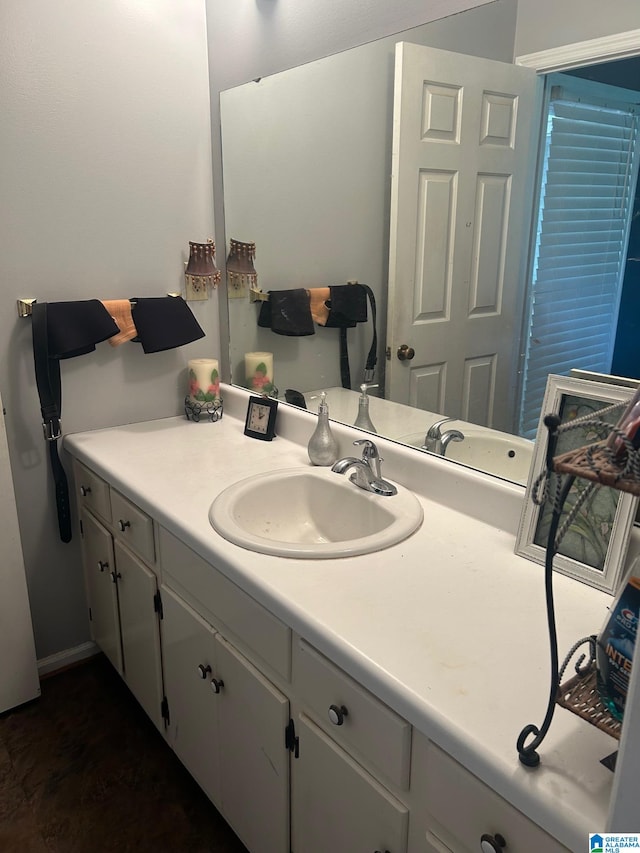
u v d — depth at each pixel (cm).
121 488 164
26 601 191
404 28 146
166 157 199
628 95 107
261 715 123
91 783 173
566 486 66
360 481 149
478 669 90
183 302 206
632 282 109
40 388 186
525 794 72
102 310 188
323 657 104
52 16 172
